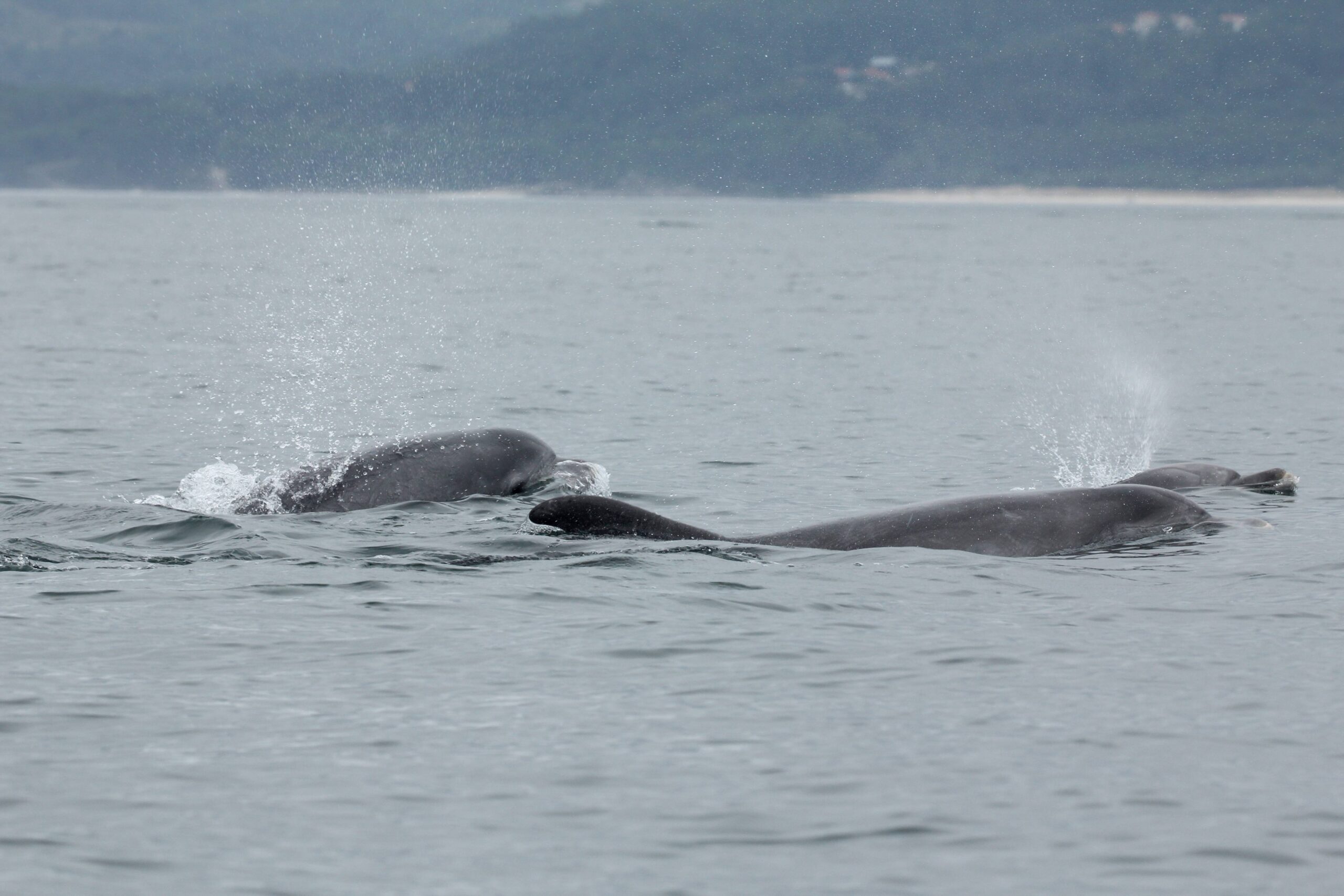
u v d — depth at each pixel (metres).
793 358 130.50
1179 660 39.47
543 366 121.69
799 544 52.22
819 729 34.22
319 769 31.69
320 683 37.19
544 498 62.41
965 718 34.97
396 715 34.97
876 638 41.62
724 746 33.16
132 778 31.08
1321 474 71.31
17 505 58.25
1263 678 37.94
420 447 63.28
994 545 52.22
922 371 122.75
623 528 52.94
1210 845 28.28
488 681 37.56
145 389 102.44
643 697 36.41
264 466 74.69
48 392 99.00
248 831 28.75
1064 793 30.64
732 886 26.78
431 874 27.12
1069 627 42.75
